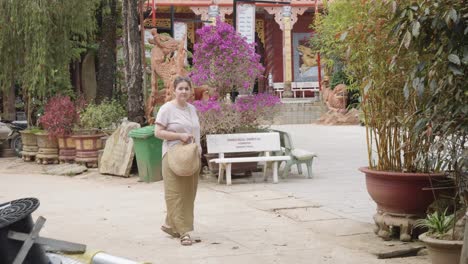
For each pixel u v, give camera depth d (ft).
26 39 53.21
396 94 20.63
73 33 59.06
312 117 109.50
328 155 52.65
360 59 21.34
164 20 125.29
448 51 16.76
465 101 16.83
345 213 26.94
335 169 42.91
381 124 21.47
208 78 40.45
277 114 42.73
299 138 72.90
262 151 37.63
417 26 16.44
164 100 44.96
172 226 22.11
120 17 67.36
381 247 20.52
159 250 20.62
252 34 63.10
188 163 20.93
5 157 58.29
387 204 21.29
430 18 16.74
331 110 103.60
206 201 30.40
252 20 62.90
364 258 19.43
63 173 43.70
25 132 53.06
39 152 51.13
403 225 20.98
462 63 16.75
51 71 54.49
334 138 72.23
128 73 45.37
